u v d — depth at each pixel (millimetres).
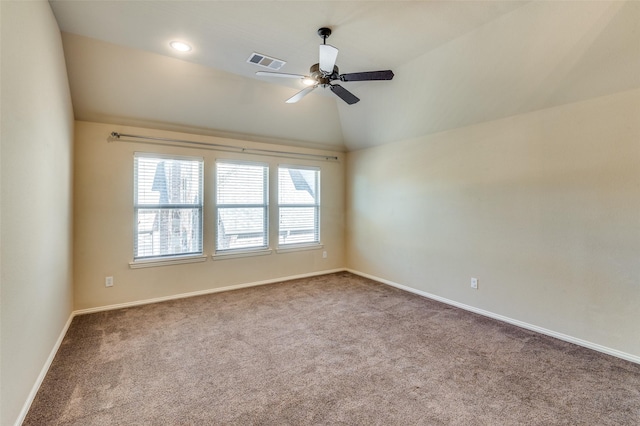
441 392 1965
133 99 3367
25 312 1749
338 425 1670
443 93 3312
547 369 2238
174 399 1893
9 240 1521
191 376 2148
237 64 3215
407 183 4297
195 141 4023
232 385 2045
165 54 3008
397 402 1865
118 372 2191
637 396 1920
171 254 3926
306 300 3848
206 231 4121
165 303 3709
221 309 3508
